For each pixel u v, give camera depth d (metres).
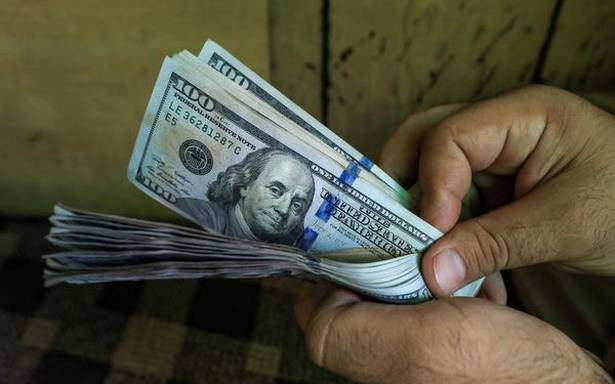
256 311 1.04
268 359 0.97
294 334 1.01
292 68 0.94
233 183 0.56
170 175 0.57
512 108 0.60
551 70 0.93
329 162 0.55
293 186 0.56
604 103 0.90
